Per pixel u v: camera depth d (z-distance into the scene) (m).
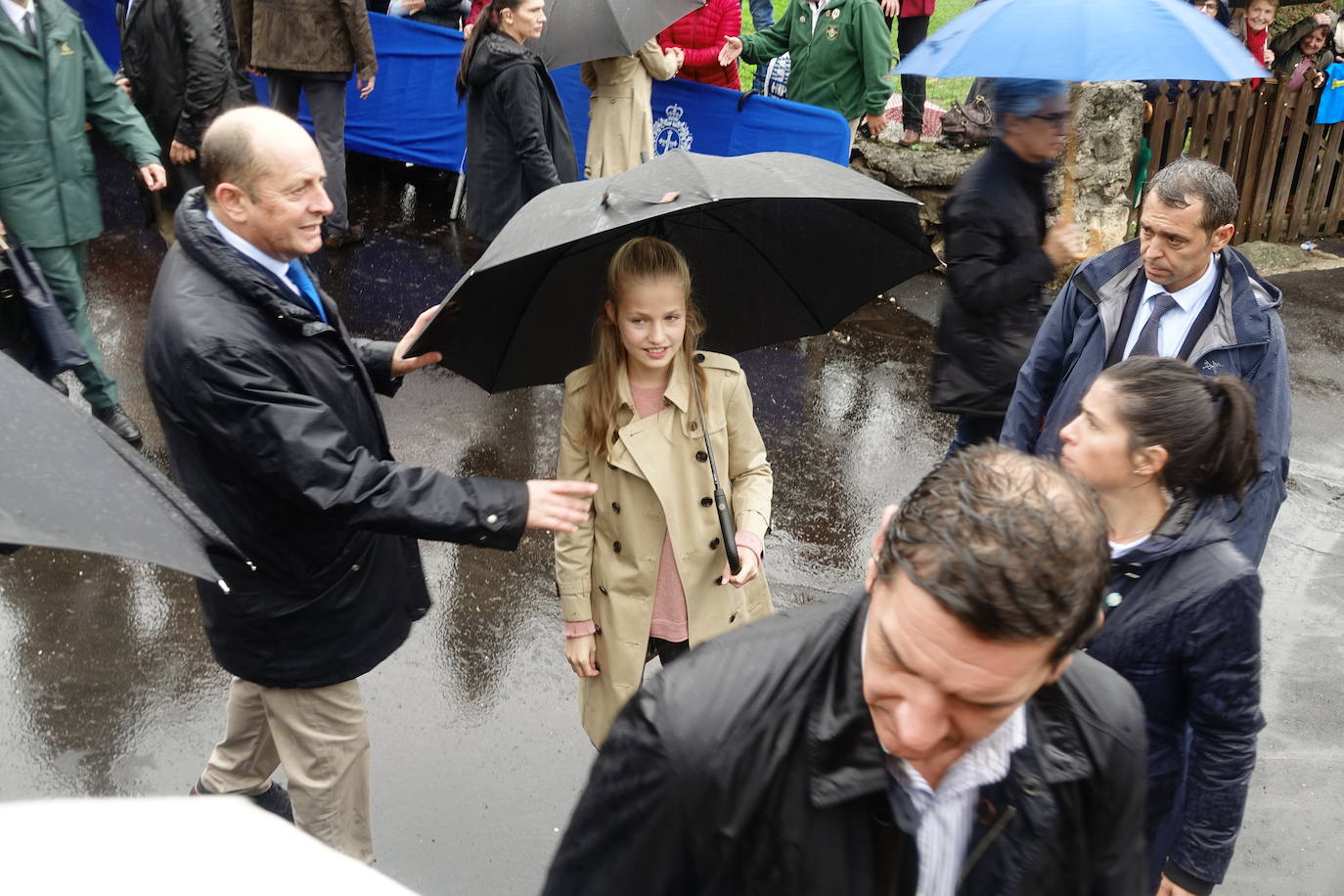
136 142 5.22
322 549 2.75
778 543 5.00
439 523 2.61
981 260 3.83
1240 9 7.79
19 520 1.16
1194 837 2.39
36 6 4.72
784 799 1.45
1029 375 3.58
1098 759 1.53
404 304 7.02
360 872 0.60
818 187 2.80
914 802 1.46
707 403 3.02
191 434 2.62
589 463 3.06
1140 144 7.05
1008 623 1.20
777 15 13.16
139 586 4.57
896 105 8.77
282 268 2.78
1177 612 2.26
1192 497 2.32
